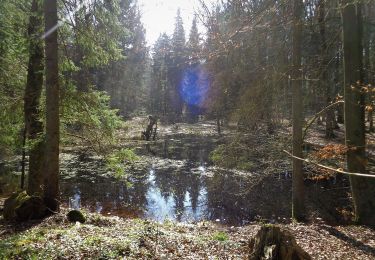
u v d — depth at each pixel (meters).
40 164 12.84
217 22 10.02
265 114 13.08
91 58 12.18
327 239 9.23
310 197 15.61
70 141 13.08
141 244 7.64
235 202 15.86
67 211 11.43
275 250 6.51
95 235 8.02
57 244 7.11
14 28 12.05
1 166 24.08
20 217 10.02
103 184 20.19
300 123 12.35
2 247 6.92
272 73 12.02
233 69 12.23
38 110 12.34
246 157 14.11
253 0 10.25
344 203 14.64
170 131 47.59
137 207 15.66
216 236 9.23
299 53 11.68
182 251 7.57
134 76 54.41
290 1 10.50
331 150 10.79
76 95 12.02
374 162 14.71
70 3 11.45
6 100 12.52
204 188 19.06
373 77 12.49
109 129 12.40
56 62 10.71
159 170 24.30
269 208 14.90
